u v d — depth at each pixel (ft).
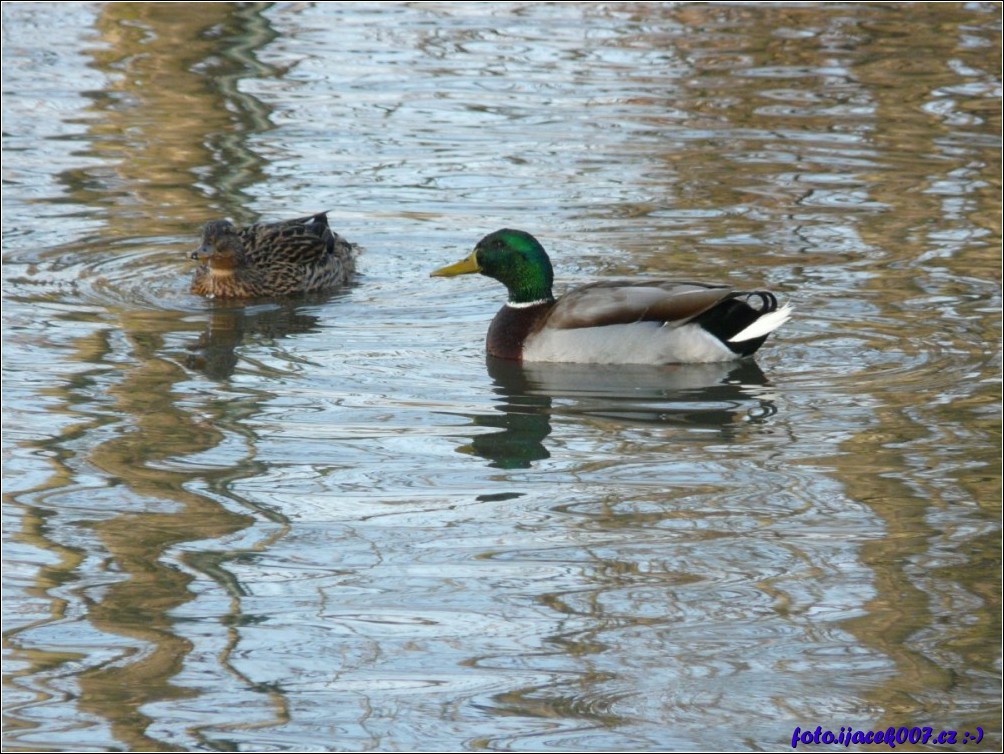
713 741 30.30
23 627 34.35
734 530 39.47
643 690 31.89
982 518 39.83
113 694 31.78
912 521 39.96
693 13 102.17
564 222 65.92
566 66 90.07
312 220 62.69
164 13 100.32
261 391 49.42
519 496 41.50
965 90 85.51
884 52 92.89
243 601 35.55
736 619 34.83
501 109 82.17
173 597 35.65
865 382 50.08
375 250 64.08
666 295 52.29
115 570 37.04
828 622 34.63
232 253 58.49
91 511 40.22
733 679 32.32
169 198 69.31
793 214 67.00
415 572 36.99
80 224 66.03
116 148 75.92
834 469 43.34
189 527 39.37
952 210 67.46
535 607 35.32
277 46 93.61
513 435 45.93
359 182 71.41
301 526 39.52
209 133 78.38
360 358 52.90
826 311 56.29
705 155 75.20
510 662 32.96
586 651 33.35
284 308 58.23
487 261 53.42
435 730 30.55
